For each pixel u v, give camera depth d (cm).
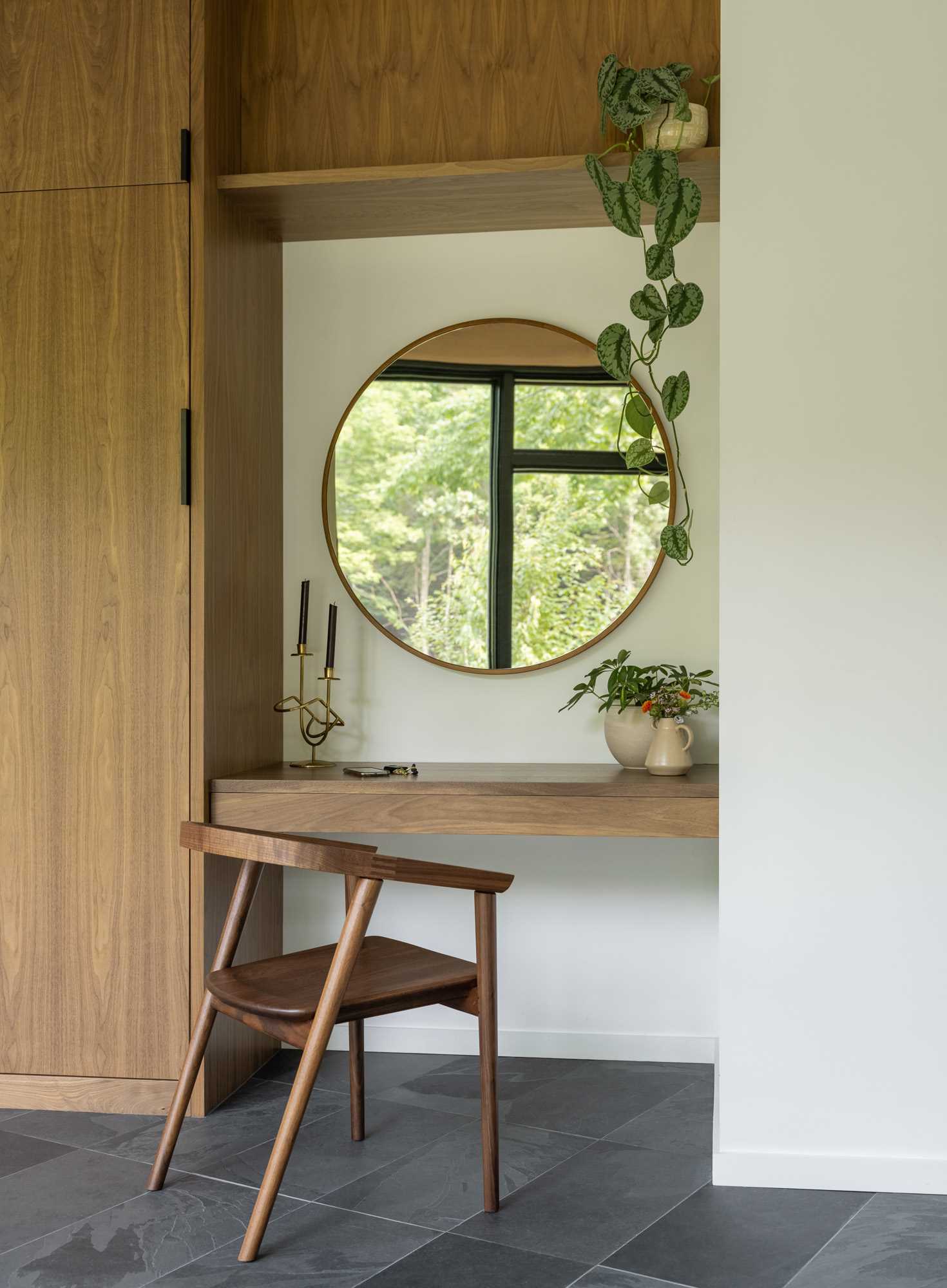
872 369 239
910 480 238
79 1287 197
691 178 278
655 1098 286
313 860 205
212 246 279
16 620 281
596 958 319
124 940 277
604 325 319
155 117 277
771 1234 217
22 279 282
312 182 279
